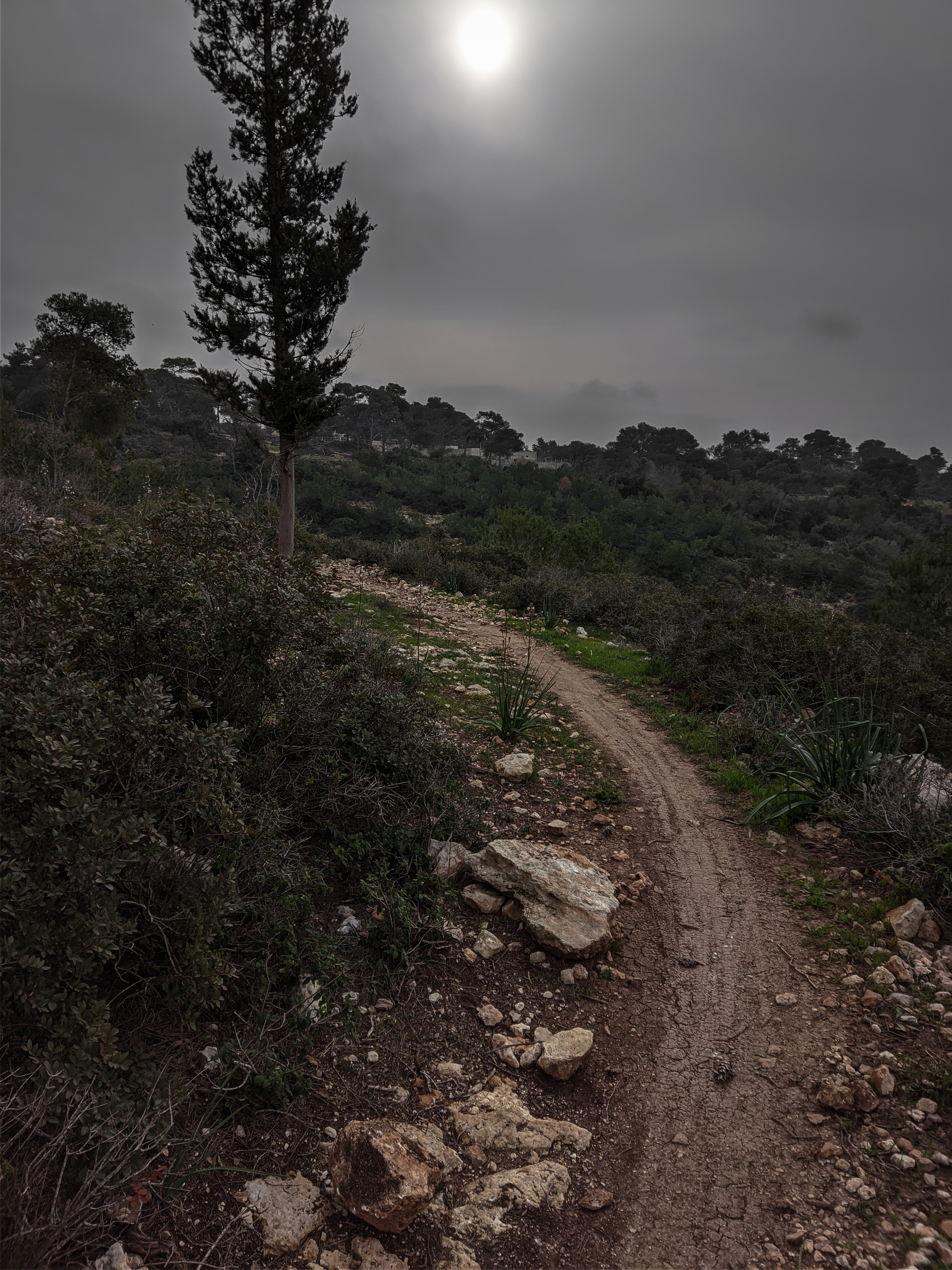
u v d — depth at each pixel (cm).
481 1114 291
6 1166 202
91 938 245
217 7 1305
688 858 513
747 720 738
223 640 425
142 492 2473
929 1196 260
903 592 2392
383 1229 234
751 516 14888
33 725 267
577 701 889
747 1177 271
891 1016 351
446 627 1278
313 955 338
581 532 2719
